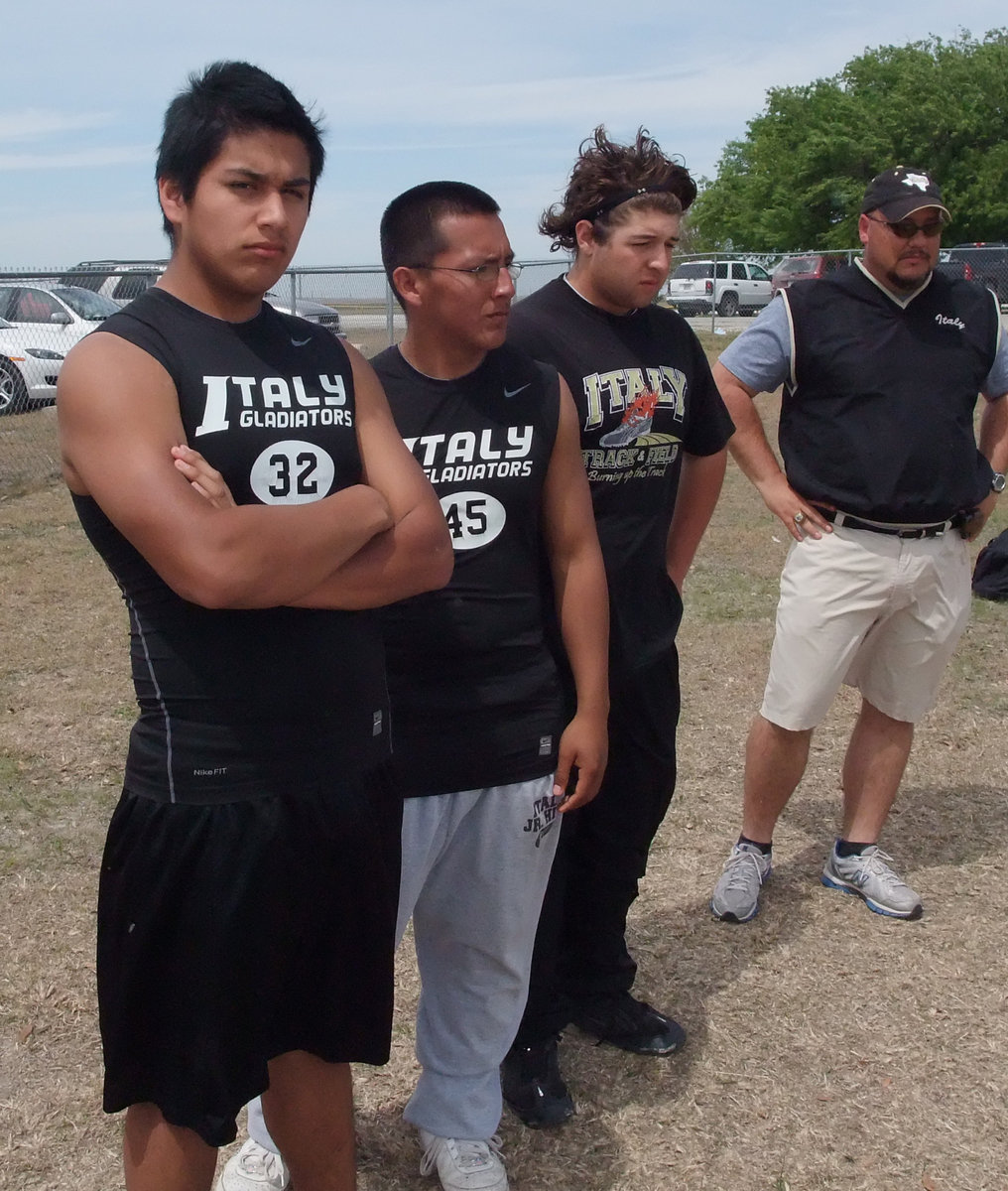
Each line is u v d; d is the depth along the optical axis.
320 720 1.70
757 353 3.12
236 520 1.56
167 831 1.65
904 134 38.84
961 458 3.05
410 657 2.07
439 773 2.09
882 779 3.35
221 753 1.64
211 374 1.63
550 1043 2.54
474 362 2.08
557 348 2.35
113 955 1.70
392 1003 1.89
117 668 5.26
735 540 7.65
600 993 2.71
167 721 1.65
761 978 3.01
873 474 3.01
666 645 2.51
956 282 3.11
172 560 1.54
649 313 2.48
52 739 4.46
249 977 1.68
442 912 2.21
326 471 1.71
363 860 1.76
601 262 2.34
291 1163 1.94
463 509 2.06
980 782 4.16
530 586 2.14
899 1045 2.74
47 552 7.35
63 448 1.64
